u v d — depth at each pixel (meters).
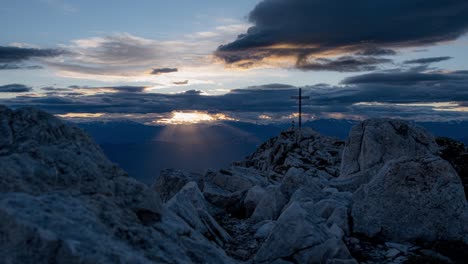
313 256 10.62
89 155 7.82
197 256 7.35
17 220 5.18
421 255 11.68
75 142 7.88
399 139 23.14
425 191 13.34
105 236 5.96
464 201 13.13
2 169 6.35
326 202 15.40
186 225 8.29
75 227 5.70
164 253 6.68
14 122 7.59
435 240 12.96
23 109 7.91
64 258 5.05
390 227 13.34
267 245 11.19
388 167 14.00
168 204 12.64
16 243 5.07
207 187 22.22
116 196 7.47
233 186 24.03
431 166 13.57
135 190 7.87
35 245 5.04
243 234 15.35
